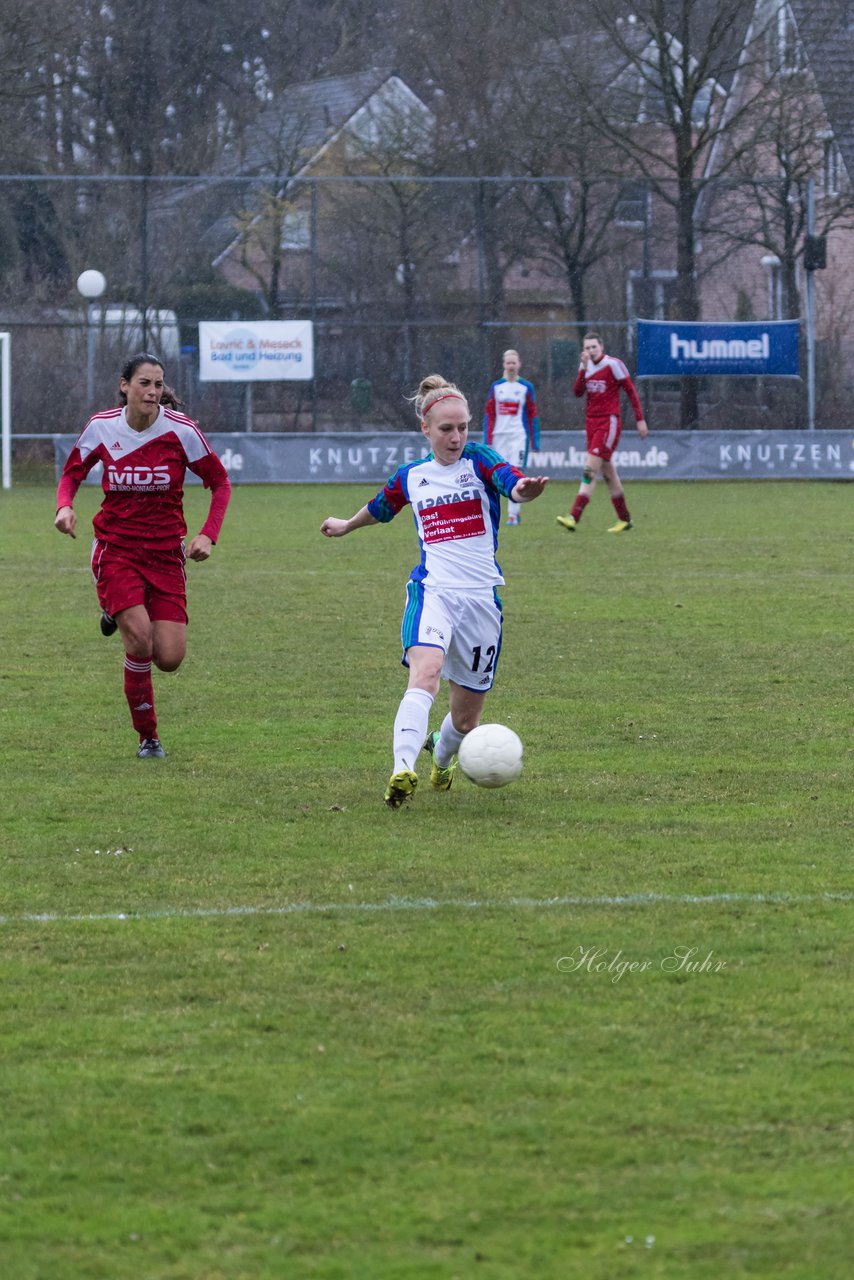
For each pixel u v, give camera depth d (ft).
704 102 357.00
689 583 144.77
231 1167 34.04
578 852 59.21
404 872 56.34
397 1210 32.14
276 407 284.61
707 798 68.08
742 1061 39.45
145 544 74.95
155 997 44.06
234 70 419.95
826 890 54.19
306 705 90.02
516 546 178.40
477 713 68.08
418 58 362.33
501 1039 40.88
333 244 283.79
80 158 401.90
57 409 281.95
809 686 95.25
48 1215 32.12
